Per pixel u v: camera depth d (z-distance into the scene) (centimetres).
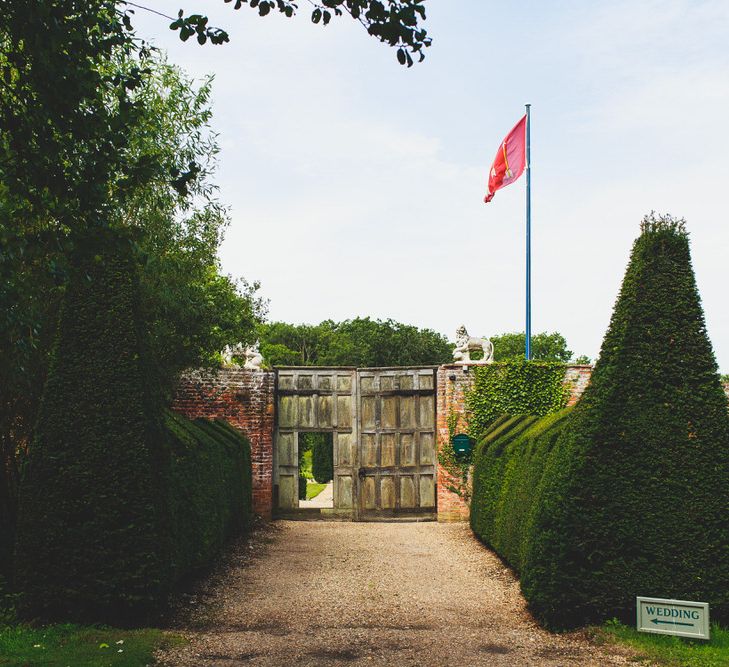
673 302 800
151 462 800
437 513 1834
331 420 1886
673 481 763
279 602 924
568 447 802
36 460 783
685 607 715
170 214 1229
